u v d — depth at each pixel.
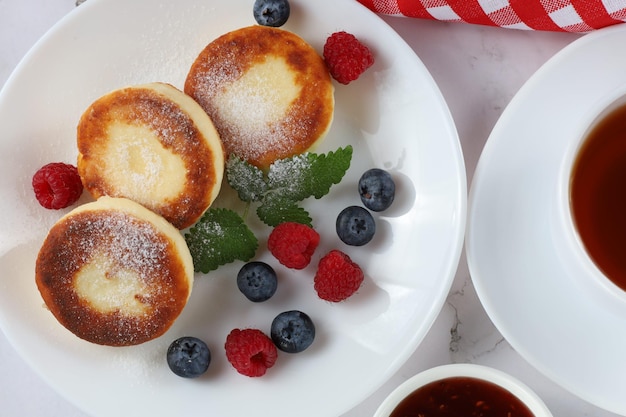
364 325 0.55
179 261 0.54
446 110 0.54
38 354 0.55
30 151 0.56
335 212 0.56
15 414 0.58
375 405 0.57
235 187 0.55
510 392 0.54
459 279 0.57
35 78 0.55
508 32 0.57
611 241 0.52
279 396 0.55
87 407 0.55
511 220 0.53
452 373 0.53
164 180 0.54
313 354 0.55
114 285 0.54
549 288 0.53
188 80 0.55
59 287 0.54
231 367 0.56
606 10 0.53
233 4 0.55
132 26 0.55
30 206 0.55
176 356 0.54
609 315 0.52
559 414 0.57
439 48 0.57
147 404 0.55
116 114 0.54
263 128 0.54
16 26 0.59
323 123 0.54
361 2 0.56
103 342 0.54
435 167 0.54
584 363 0.53
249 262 0.55
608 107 0.51
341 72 0.53
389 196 0.54
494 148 0.53
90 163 0.54
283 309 0.56
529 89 0.53
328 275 0.53
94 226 0.53
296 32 0.55
